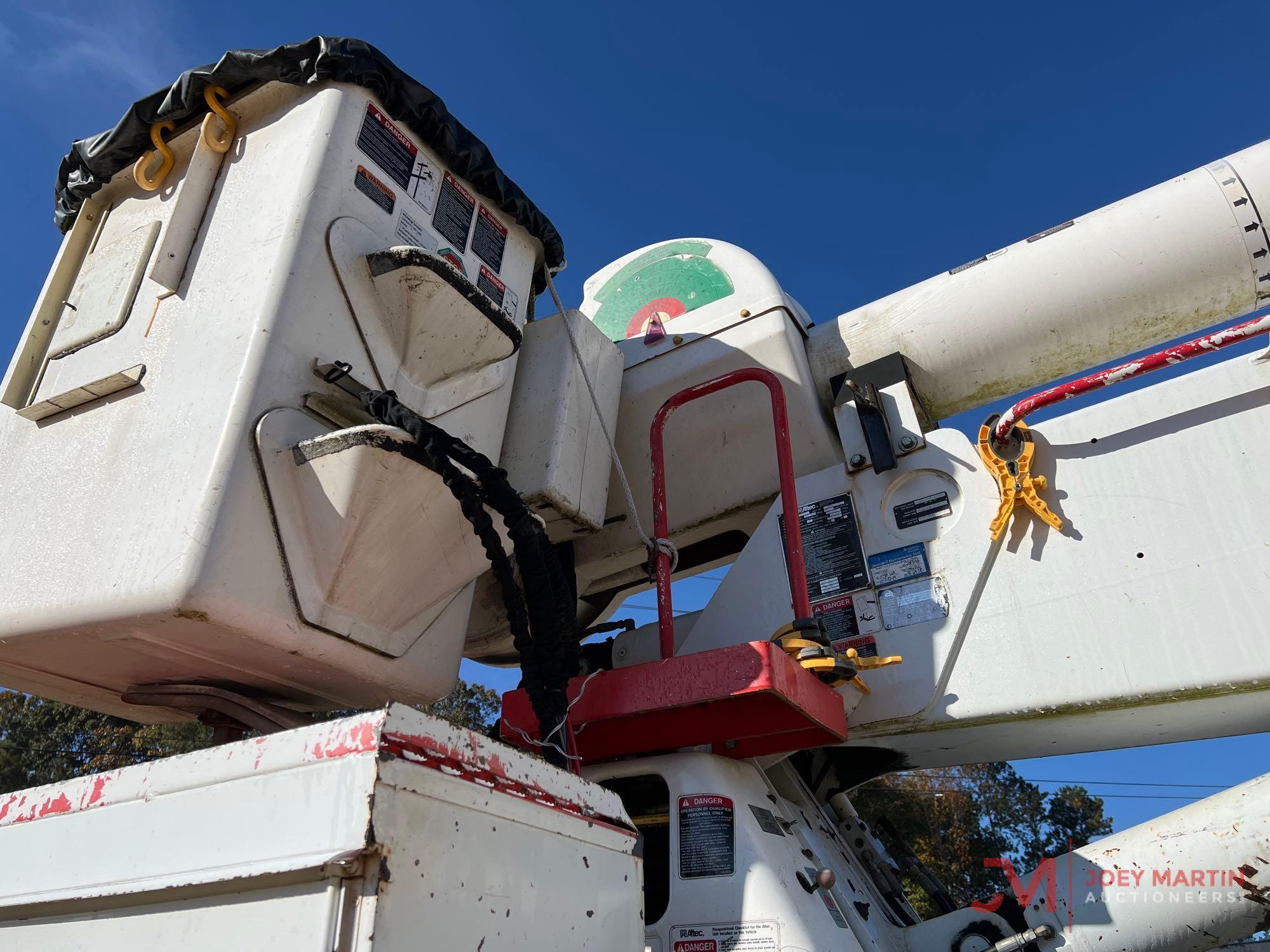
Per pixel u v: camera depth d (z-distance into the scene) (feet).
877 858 8.07
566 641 6.52
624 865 4.40
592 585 10.09
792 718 6.11
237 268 6.07
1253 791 5.56
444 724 3.39
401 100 7.02
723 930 5.39
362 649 5.87
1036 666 6.33
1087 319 8.09
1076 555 6.50
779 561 7.82
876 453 7.66
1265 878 5.18
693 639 7.85
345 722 3.18
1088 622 6.26
